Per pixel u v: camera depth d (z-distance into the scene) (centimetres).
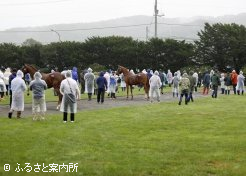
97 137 1628
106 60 7962
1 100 3086
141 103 3123
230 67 7788
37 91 2088
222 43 7694
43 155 1316
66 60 8000
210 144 1497
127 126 1912
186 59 7731
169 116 2283
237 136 1661
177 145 1478
